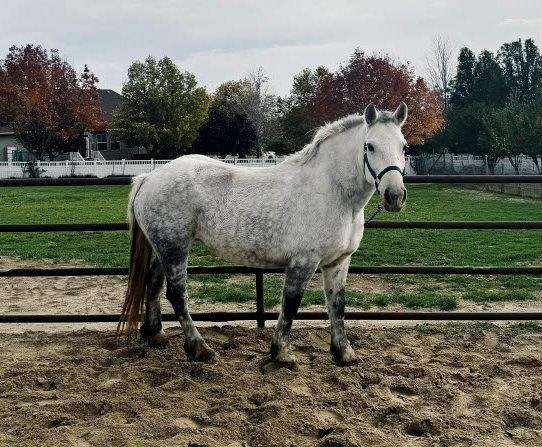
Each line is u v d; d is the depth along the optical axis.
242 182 4.76
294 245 4.56
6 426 3.67
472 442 3.47
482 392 4.26
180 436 3.48
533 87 53.03
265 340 5.48
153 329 5.28
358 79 32.34
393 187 4.14
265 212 4.61
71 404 3.92
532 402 4.06
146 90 48.91
